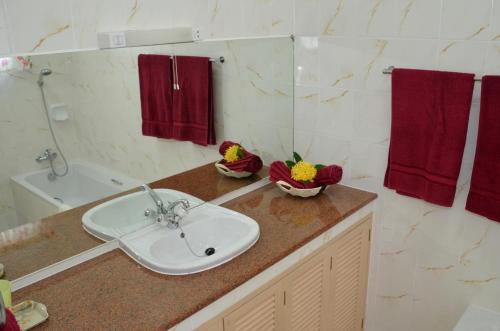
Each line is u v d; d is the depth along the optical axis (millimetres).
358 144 2180
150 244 1729
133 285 1509
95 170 1713
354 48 2047
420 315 2236
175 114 1932
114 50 1695
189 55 1918
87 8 1750
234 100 2129
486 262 1927
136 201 1848
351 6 2002
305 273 1881
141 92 1803
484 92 1678
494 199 1754
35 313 1369
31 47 1614
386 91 2004
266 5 2223
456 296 2072
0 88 1457
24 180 1533
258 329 1711
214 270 1581
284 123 2377
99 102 1685
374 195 2176
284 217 1979
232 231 1901
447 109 1778
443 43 1795
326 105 2236
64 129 1613
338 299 2176
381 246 2270
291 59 2289
